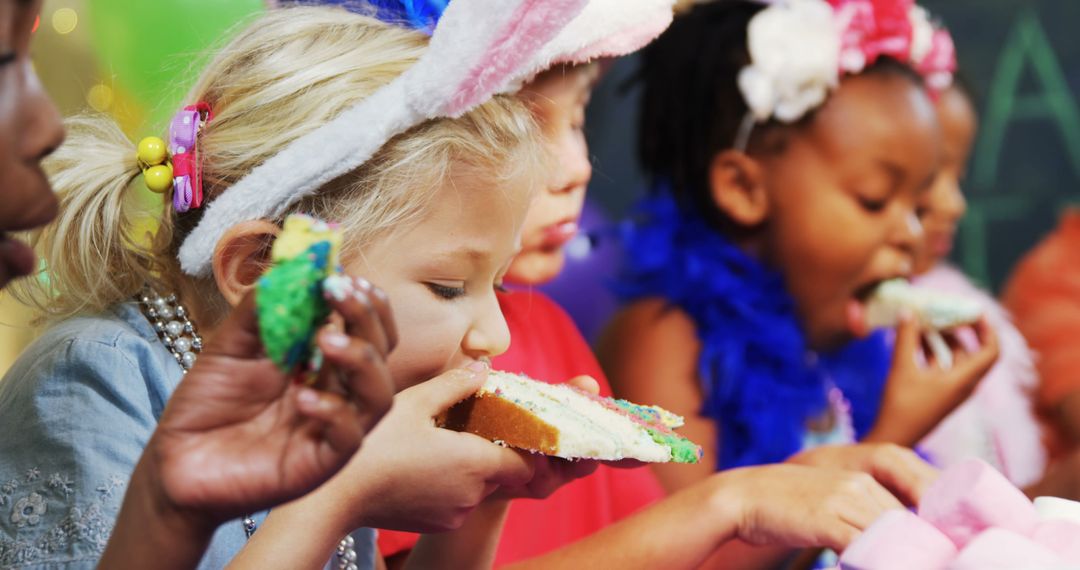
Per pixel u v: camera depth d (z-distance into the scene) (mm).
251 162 834
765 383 1208
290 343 643
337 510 783
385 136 810
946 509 802
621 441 810
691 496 923
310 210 821
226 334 655
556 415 825
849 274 1254
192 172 844
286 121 835
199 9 1156
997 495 796
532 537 1074
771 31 1233
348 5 925
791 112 1234
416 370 829
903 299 1256
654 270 1254
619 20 905
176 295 875
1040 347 1498
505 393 838
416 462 792
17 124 649
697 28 1282
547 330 1161
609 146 1351
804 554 1132
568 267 1296
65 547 769
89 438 797
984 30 1636
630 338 1239
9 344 1193
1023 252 1586
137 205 878
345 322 650
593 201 1355
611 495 1145
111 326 843
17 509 783
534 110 965
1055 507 823
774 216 1251
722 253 1252
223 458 651
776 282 1253
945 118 1394
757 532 907
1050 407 1456
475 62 798
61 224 867
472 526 908
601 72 1290
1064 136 1632
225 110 849
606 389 1171
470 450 799
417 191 817
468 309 840
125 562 657
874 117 1237
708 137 1265
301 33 868
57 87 1196
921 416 1232
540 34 799
